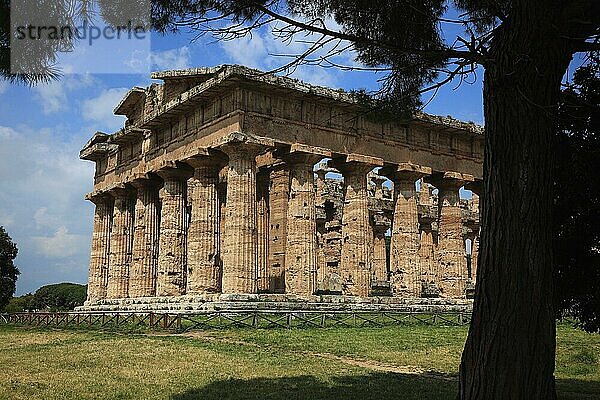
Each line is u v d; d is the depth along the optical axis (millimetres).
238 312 35625
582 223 15562
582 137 15375
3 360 24672
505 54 11938
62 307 90438
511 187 11547
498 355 11070
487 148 12172
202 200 45406
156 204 54688
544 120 11773
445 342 30266
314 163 45438
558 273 15906
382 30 14531
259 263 52500
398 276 49156
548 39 11719
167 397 17016
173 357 24422
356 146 47000
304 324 36125
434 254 67062
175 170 49594
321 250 64375
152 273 53281
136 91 55844
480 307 11594
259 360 23625
